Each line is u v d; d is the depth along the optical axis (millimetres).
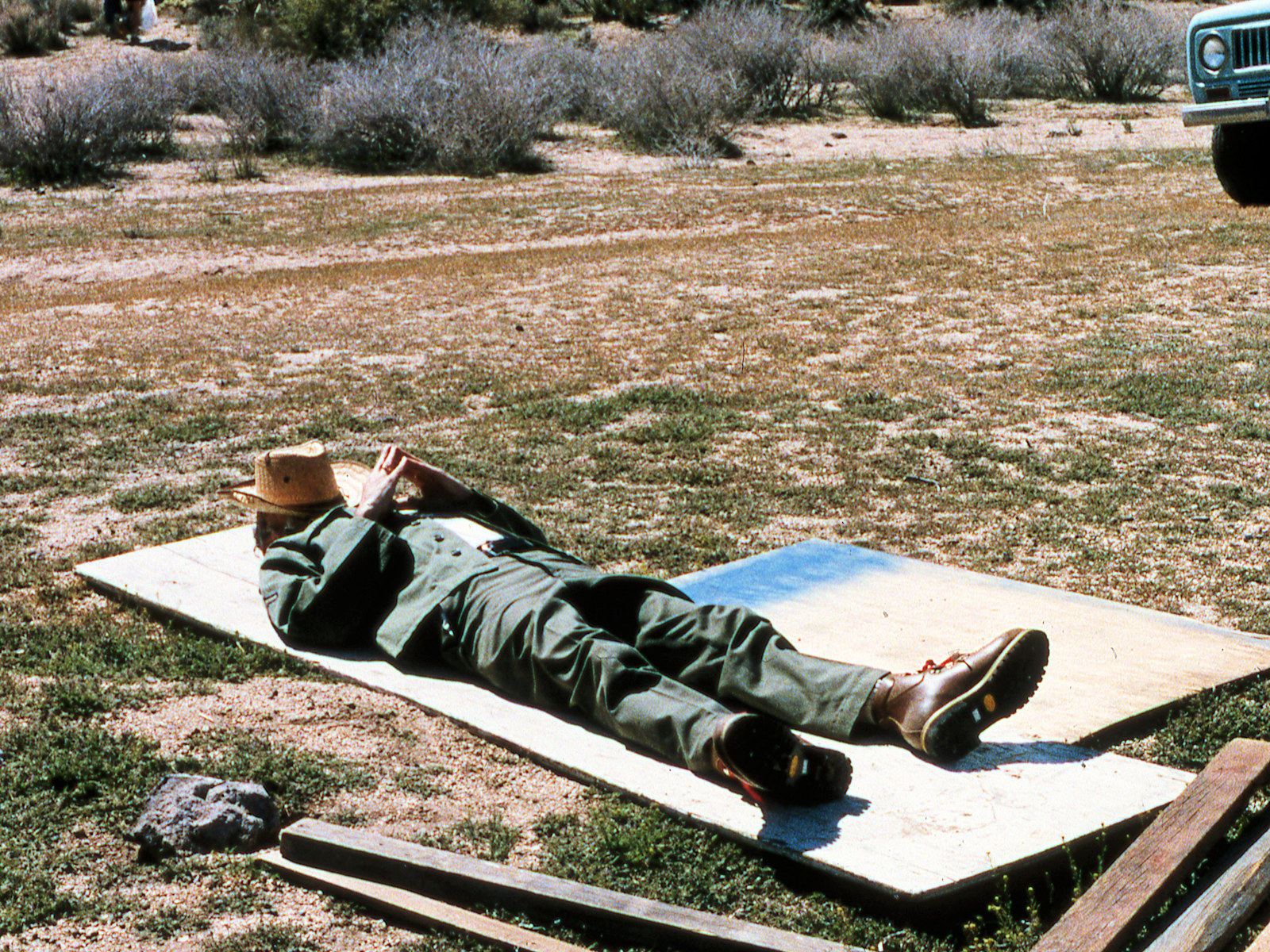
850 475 6488
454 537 4195
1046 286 11188
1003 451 6762
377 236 15938
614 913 2828
